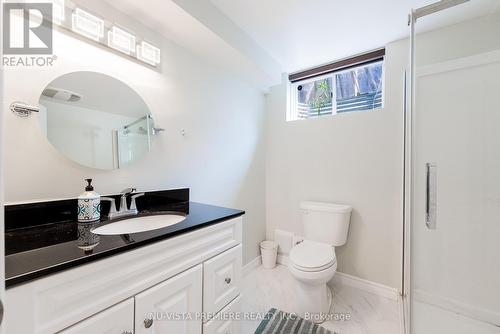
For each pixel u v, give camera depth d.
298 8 1.38
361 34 1.66
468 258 1.34
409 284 1.40
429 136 1.38
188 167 1.58
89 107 1.07
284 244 2.35
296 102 2.43
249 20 1.50
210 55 1.63
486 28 1.45
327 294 1.69
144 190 1.31
